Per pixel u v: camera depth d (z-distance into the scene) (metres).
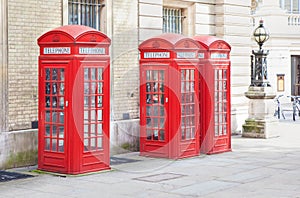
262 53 17.36
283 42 31.42
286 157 13.36
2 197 9.10
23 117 11.98
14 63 11.81
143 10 14.81
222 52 14.16
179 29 16.61
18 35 11.90
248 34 18.44
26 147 11.91
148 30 14.93
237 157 13.34
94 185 10.02
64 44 10.70
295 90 32.47
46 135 11.11
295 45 32.00
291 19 32.00
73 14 13.47
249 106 17.34
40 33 12.38
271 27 31.14
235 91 18.00
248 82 18.45
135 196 9.20
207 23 17.17
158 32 15.21
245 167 11.93
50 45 10.91
